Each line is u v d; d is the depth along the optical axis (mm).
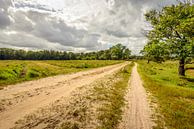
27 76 25812
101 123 9766
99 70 46344
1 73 23438
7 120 9219
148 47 37156
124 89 20312
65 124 9297
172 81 30094
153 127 9656
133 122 10250
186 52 30297
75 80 25438
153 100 15766
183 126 9914
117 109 12375
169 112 12367
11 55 188250
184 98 17578
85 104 13094
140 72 45156
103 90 18750
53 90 17469
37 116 10094
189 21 29078
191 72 48906
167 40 32594
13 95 14320
